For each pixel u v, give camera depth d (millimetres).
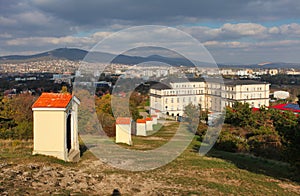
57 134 9773
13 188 6449
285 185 9344
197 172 9938
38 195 6176
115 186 7598
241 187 8531
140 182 8203
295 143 9227
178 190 7617
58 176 7883
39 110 9742
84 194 6621
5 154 10109
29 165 8562
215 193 7609
